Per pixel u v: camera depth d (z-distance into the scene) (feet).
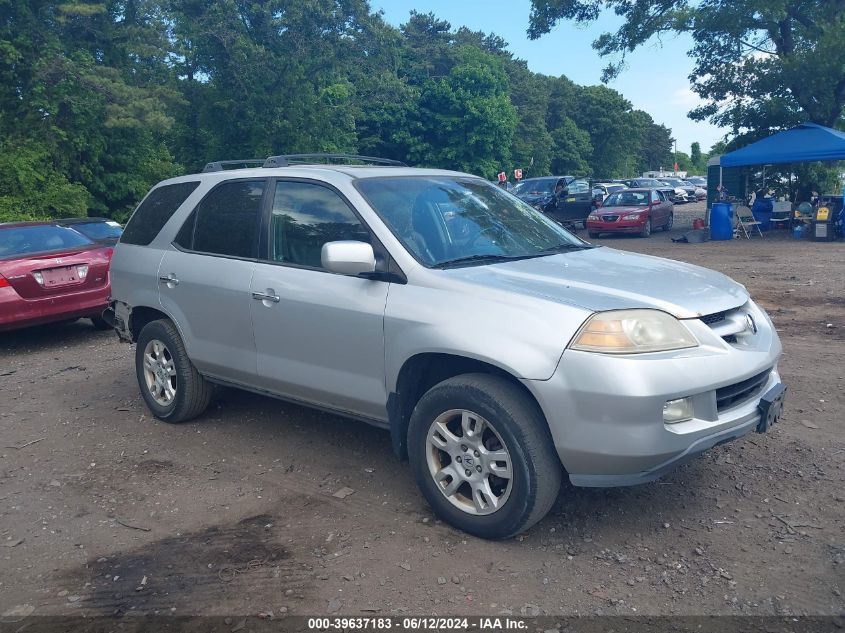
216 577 11.06
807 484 13.32
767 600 9.93
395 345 12.47
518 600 10.17
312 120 86.28
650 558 11.12
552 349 10.73
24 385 23.00
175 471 15.26
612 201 76.13
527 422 11.03
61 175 65.57
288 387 14.87
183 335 17.02
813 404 17.48
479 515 11.69
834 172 75.10
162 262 17.44
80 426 18.47
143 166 73.82
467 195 15.43
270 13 81.10
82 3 68.74
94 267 28.81
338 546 11.84
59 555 11.96
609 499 13.08
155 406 18.37
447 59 179.11
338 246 12.28
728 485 13.43
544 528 12.16
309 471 14.94
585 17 74.18
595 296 11.35
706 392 10.81
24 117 66.80
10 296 26.66
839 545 11.22
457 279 12.15
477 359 11.31
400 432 12.88
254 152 85.66
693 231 66.49
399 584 10.67
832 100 69.00
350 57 83.76
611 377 10.37
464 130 142.72
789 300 31.86
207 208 16.92
